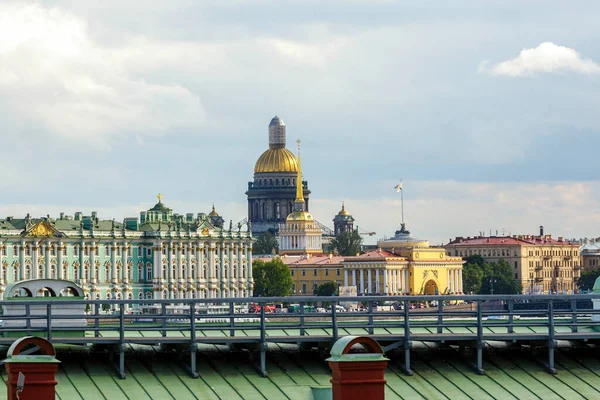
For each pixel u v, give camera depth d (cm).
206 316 8169
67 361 8056
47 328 7931
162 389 7844
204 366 8150
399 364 8550
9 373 5050
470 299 8625
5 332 8262
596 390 8538
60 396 7619
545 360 8838
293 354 8444
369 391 4938
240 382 8025
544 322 9256
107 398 7675
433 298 8550
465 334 8581
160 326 8338
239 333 9431
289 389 8006
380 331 9138
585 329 9800
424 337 8438
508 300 8988
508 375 8600
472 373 8562
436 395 8238
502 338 8594
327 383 8106
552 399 8356
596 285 9881
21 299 8394
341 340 4962
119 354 7988
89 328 8088
